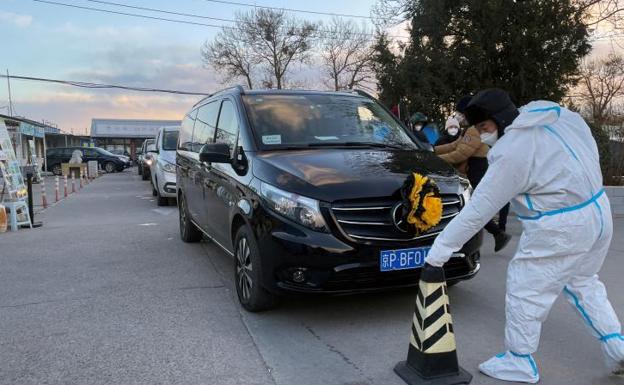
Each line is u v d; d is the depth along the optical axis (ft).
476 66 41.88
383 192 12.57
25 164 95.81
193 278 18.52
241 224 15.24
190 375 10.95
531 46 41.11
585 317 10.41
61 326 13.91
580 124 9.77
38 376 11.02
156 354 12.01
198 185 20.76
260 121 16.39
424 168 14.26
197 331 13.37
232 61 138.41
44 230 29.68
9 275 19.33
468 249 13.53
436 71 43.19
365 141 16.62
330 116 17.39
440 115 43.83
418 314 10.44
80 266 20.56
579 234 9.27
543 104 9.24
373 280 12.57
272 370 11.13
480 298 15.72
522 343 10.17
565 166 9.16
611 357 10.26
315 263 12.30
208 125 20.49
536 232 9.53
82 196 52.95
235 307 15.17
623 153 38.47
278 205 12.94
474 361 11.40
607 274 18.61
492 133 10.33
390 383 10.46
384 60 46.19
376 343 12.44
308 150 15.25
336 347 12.24
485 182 9.51
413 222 12.26
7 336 13.26
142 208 40.63
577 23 40.73
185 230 24.57
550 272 9.64
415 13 44.45
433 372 10.23
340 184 12.69
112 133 171.63
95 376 10.98
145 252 22.95
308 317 14.17
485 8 40.91
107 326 13.85
